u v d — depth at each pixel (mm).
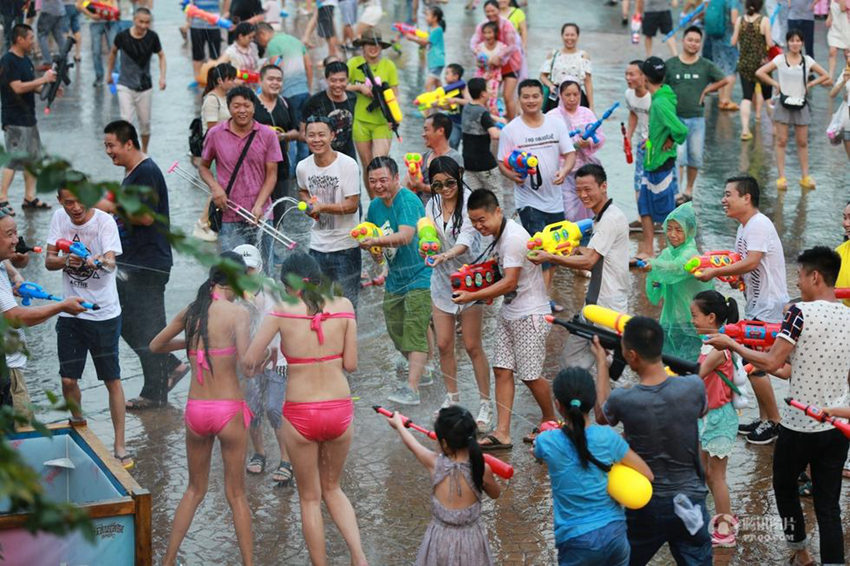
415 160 13039
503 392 9984
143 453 8695
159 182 10516
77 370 9188
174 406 8742
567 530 7059
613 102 23391
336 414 7445
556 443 7043
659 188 14719
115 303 8914
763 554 8430
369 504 8469
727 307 8727
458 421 7004
